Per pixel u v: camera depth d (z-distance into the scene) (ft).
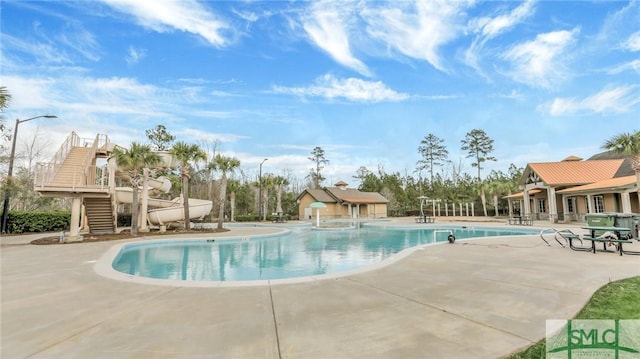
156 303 15.69
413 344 10.47
